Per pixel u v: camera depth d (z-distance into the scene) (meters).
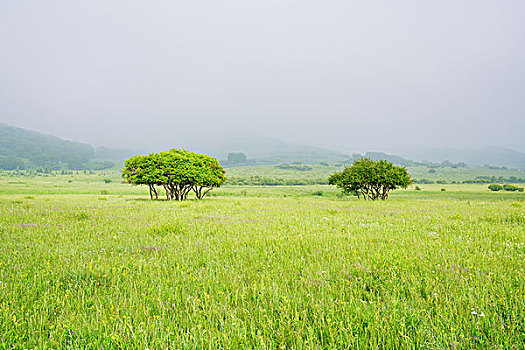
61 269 5.93
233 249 7.88
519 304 3.94
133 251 7.73
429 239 8.84
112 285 5.03
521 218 13.08
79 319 3.81
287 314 3.82
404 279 5.04
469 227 11.12
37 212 17.30
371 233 10.15
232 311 3.96
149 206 23.67
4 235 9.95
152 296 4.55
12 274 5.50
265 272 5.72
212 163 43.78
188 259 6.81
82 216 15.25
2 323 3.62
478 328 3.36
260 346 3.18
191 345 3.22
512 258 6.38
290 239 9.05
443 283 4.95
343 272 5.58
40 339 3.28
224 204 27.08
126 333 3.46
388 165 39.97
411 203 27.81
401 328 3.41
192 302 4.26
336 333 3.39
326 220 14.11
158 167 37.88
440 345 3.11
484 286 4.64
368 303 4.21
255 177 197.62
